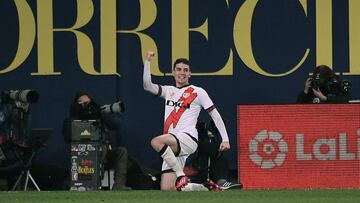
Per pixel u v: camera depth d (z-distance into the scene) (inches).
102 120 1344.7
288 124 1217.4
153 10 1499.8
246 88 1505.9
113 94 1503.4
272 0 1502.2
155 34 1502.2
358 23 1493.6
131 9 1499.8
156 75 1501.0
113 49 1498.5
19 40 1498.5
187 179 1215.6
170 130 1254.3
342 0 1496.1
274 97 1504.7
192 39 1502.2
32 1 1497.3
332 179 1220.5
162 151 1222.9
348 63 1498.5
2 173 1380.4
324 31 1499.8
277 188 1218.6
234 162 1498.5
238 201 995.9
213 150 1341.0
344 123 1215.6
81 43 1499.8
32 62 1502.2
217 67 1504.7
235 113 1505.9
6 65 1501.0
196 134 1256.2
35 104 1503.4
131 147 1507.1
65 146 1502.2
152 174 1416.1
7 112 1369.3
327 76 1371.8
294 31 1501.0
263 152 1219.9
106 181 1374.3
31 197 1083.9
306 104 1214.3
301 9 1501.0
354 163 1217.4
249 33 1501.0
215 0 1498.5
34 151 1349.7
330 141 1217.4
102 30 1499.8
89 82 1503.4
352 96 1494.8
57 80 1503.4
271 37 1502.2
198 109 1264.8
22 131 1373.0
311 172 1219.9
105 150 1326.3
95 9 1498.5
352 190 1163.9
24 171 1343.5
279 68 1504.7
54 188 1414.9
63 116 1505.9
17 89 1501.0
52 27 1498.5
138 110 1508.4
